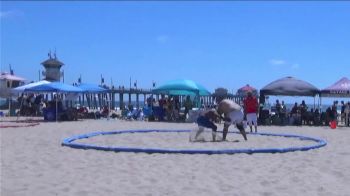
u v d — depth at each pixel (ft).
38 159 36.11
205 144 47.42
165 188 25.88
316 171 31.55
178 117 93.71
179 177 29.07
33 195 24.00
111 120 95.66
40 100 106.42
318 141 51.37
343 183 27.50
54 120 89.25
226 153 39.24
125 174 29.96
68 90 87.92
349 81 91.25
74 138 50.44
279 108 90.33
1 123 79.66
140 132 61.72
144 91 206.59
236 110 50.49
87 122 86.07
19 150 41.52
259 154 39.45
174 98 98.17
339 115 110.52
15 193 24.40
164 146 45.50
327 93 90.68
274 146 46.16
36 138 52.13
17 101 113.29
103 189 25.43
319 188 26.02
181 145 46.32
